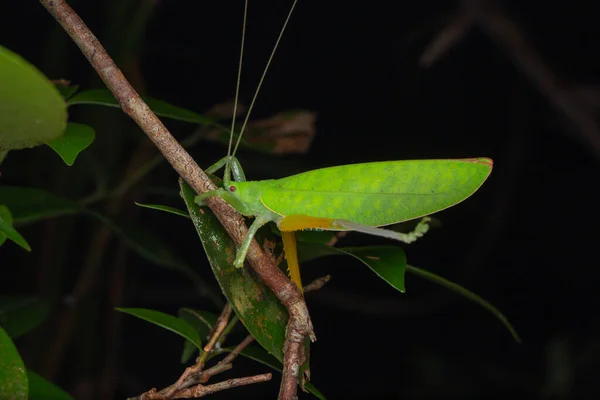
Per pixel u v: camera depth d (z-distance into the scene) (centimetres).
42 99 41
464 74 79
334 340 80
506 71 77
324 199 47
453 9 76
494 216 78
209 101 77
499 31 64
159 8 75
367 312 81
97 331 65
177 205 74
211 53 77
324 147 78
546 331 80
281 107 78
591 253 80
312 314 81
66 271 65
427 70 78
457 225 81
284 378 45
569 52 76
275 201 46
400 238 45
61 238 64
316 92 79
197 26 77
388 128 80
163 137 45
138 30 60
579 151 79
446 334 81
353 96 79
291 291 45
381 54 78
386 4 77
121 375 74
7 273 72
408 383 78
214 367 46
